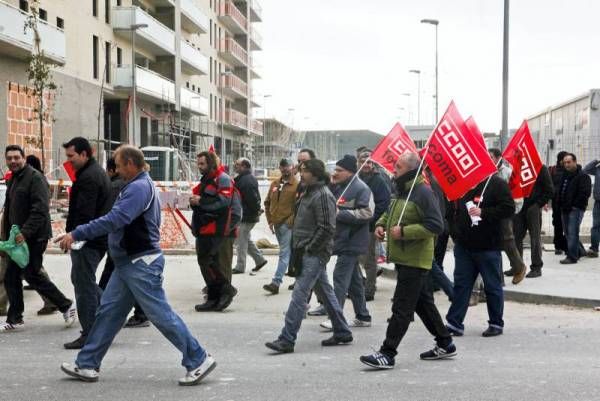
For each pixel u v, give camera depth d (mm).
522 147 10469
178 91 46031
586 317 8734
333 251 7609
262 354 6797
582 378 5879
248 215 12266
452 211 7641
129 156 5672
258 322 8414
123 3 40719
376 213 9469
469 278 7609
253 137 80812
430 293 6512
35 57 24938
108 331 5812
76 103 33750
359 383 5723
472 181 7184
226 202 8914
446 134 7254
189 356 5711
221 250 9172
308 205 6824
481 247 7469
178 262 14258
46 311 8828
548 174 11148
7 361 6484
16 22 24672
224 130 66000
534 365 6344
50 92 29344
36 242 7762
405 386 5625
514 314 8938
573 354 6801
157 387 5629
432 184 9266
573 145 23078
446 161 7270
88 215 6938
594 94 21938
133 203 5500
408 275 6203
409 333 7742
